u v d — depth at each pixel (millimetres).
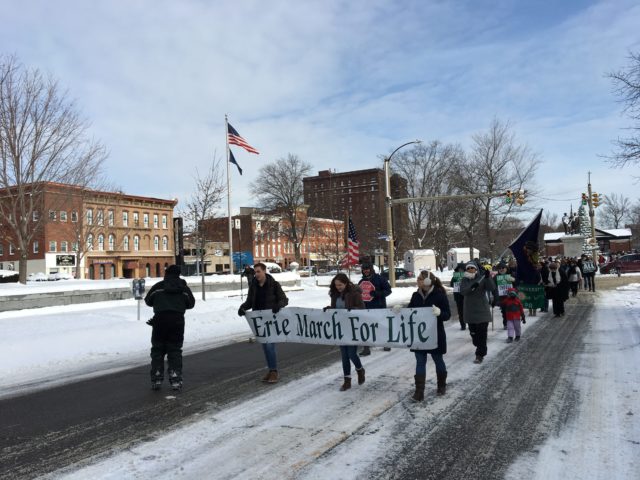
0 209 21469
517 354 9445
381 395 6715
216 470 4367
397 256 66188
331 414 5910
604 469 4176
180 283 7598
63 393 7406
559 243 86188
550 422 5410
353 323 7070
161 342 7539
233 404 6484
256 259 91375
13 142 20203
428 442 4910
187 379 8141
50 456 4820
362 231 71250
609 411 5703
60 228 56250
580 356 8961
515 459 4445
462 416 5715
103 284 22828
